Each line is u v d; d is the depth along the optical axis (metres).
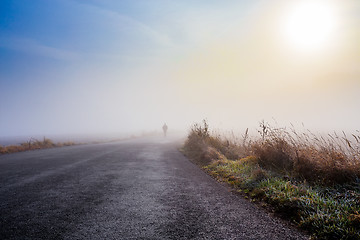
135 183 5.81
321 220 3.18
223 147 11.67
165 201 4.33
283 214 3.67
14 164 8.90
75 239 2.79
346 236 2.79
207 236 2.87
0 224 3.24
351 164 4.82
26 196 4.61
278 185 4.82
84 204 4.13
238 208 3.95
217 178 6.47
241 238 2.82
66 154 12.60
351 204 3.53
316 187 4.54
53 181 5.98
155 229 3.07
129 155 12.13
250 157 7.53
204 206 4.05
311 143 6.19
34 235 2.90
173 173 7.19
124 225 3.21
